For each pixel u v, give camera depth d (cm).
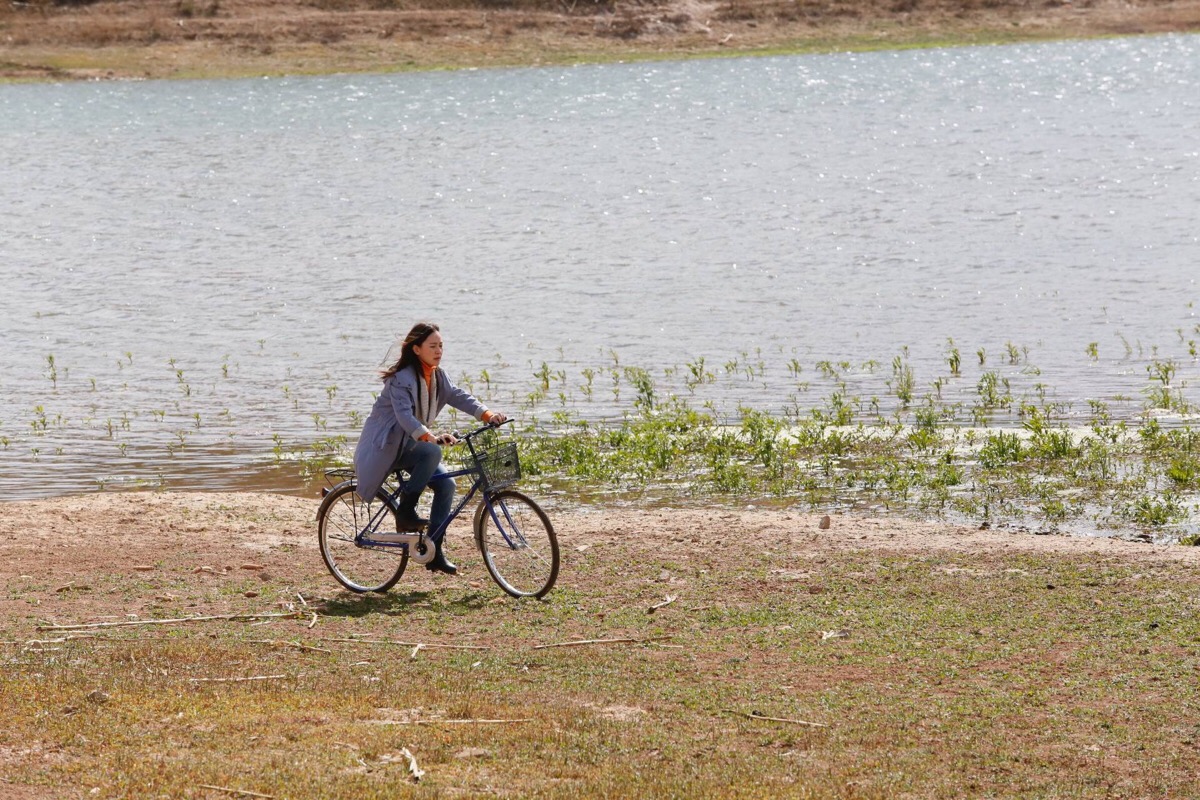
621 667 1447
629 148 9412
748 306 4731
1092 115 10606
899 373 3591
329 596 1780
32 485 2688
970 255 5662
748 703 1323
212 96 12281
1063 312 4462
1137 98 11412
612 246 6097
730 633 1577
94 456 2911
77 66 13300
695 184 7906
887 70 13412
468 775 1123
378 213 7181
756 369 3719
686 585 1808
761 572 1866
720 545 2031
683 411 3138
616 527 2169
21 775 1106
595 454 2758
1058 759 1169
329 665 1456
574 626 1619
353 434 3084
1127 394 3253
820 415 3033
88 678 1380
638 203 7300
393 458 1733
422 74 13412
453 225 6762
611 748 1190
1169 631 1539
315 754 1162
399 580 1855
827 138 9750
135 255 6103
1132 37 15175
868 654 1484
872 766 1153
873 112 10988
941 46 14812
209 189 8056
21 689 1327
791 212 6912
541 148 9475
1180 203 6800
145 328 4550
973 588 1755
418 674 1420
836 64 13825
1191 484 2408
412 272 5591
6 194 7912
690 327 4391
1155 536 2127
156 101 12056
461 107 11506
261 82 12988
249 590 1805
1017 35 15112
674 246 6062
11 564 1948
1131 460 2584
